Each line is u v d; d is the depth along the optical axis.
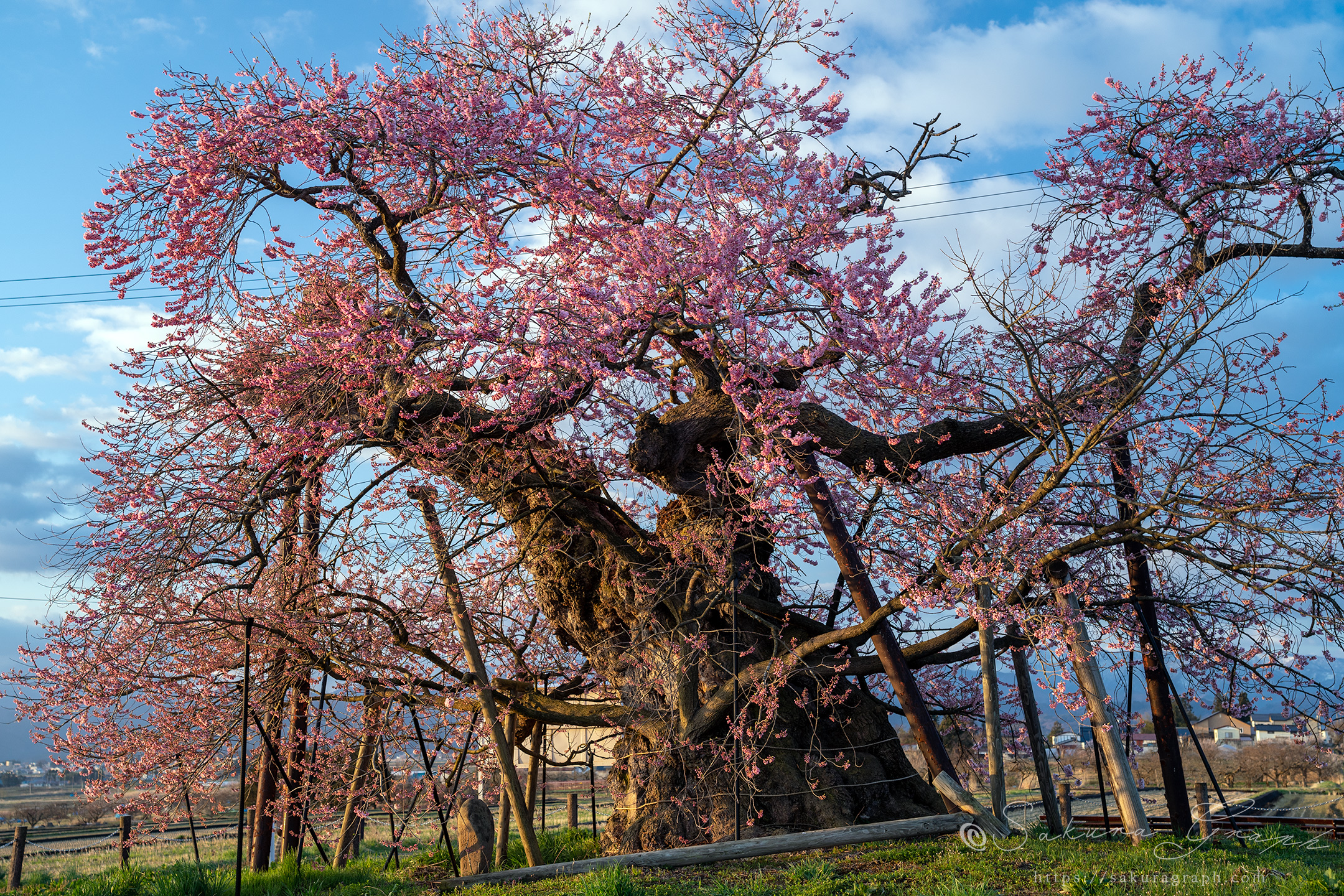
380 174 10.59
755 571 11.31
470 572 12.95
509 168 9.90
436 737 11.97
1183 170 12.14
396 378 9.89
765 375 9.03
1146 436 10.45
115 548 9.70
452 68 10.18
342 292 9.65
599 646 11.83
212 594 10.27
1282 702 9.88
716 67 10.50
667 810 10.41
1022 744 13.38
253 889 9.00
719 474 10.18
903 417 10.24
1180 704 9.42
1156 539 8.76
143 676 11.36
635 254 9.08
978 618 8.95
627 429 11.41
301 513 11.35
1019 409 10.31
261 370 11.19
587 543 11.79
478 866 9.48
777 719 10.77
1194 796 9.66
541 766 14.37
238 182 9.41
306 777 11.70
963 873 7.27
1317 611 8.55
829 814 9.95
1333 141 11.63
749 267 9.23
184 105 9.39
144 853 17.77
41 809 35.03
